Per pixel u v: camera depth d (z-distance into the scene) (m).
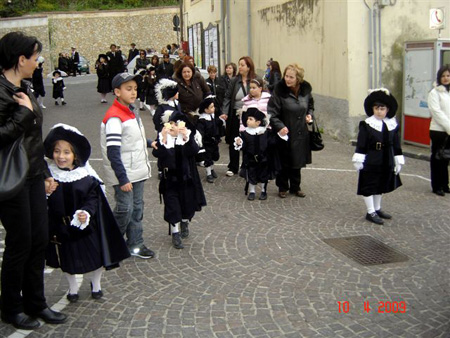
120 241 4.35
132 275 5.00
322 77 12.55
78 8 46.50
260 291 4.63
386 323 4.06
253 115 7.24
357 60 11.27
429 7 11.45
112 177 5.00
